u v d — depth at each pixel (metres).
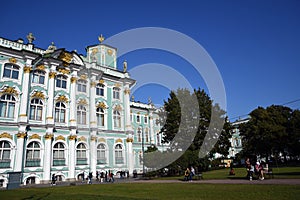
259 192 13.26
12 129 28.83
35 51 33.09
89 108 35.72
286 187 14.57
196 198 12.40
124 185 22.19
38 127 30.98
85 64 36.69
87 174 33.66
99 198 13.57
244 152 56.47
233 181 20.61
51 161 31.08
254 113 54.28
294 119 49.34
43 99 32.25
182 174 31.95
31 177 29.23
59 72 34.50
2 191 20.23
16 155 28.38
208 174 31.94
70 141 33.28
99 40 40.84
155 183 22.67
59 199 13.66
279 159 57.41
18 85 30.30
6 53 30.03
